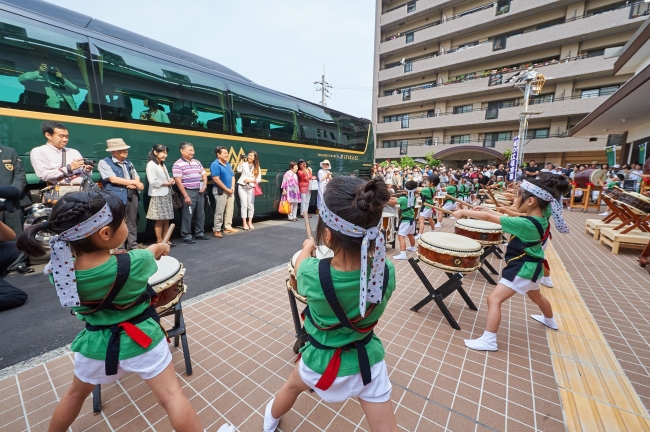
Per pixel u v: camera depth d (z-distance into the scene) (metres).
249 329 2.79
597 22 22.75
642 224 5.54
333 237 1.25
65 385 2.05
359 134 12.19
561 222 2.57
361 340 1.30
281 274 4.27
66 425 1.44
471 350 2.54
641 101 9.62
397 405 1.92
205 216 6.80
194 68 6.29
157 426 1.74
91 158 4.76
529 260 2.52
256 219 9.37
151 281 1.85
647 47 10.86
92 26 5.39
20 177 3.93
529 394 2.03
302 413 1.87
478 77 28.42
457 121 30.27
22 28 4.09
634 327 2.93
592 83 24.03
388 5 35.53
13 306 3.11
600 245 6.36
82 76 4.64
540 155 26.98
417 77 33.97
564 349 2.55
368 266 1.22
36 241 1.18
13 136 4.05
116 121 5.05
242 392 2.02
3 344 2.50
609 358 2.43
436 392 2.04
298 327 2.33
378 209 1.16
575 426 1.77
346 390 1.31
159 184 5.14
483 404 1.94
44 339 2.58
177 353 2.43
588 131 16.50
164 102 5.76
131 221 4.86
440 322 3.02
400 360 2.39
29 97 4.17
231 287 3.78
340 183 1.23
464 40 30.50
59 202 1.20
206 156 6.62
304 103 9.48
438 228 7.92
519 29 27.48
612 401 1.96
